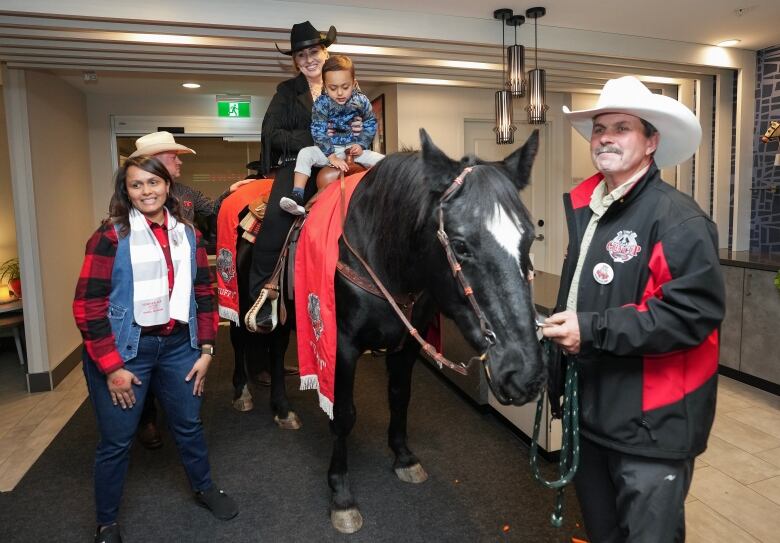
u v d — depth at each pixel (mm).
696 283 1042
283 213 2188
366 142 2123
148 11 2672
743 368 3518
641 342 1058
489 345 1240
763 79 4203
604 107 1144
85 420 3102
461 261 1276
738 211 4395
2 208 4438
